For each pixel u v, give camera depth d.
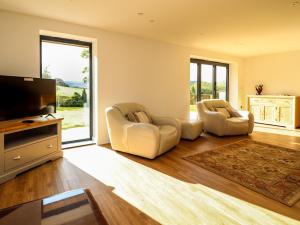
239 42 4.97
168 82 5.06
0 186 2.25
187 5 2.87
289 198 2.05
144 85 4.62
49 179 2.45
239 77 7.09
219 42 4.96
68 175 2.57
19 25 3.13
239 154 3.41
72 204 1.28
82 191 1.44
